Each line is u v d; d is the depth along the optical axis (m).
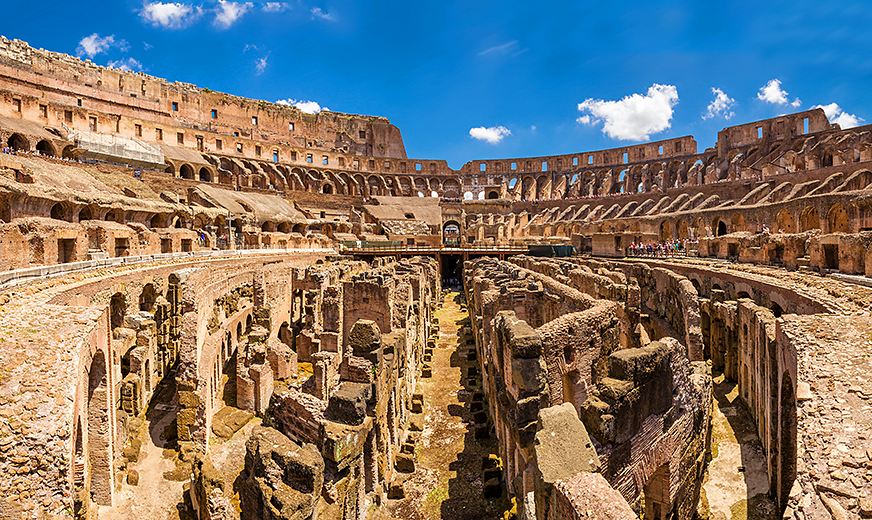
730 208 58.12
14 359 9.91
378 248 76.75
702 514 12.67
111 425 14.28
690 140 101.25
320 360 17.78
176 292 23.95
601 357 13.45
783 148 81.25
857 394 9.69
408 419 19.72
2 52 75.56
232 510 10.42
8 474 7.90
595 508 6.34
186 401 16.02
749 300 20.92
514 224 100.94
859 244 22.09
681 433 11.24
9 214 28.88
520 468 11.56
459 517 13.36
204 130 102.31
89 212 37.88
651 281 31.02
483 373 21.88
